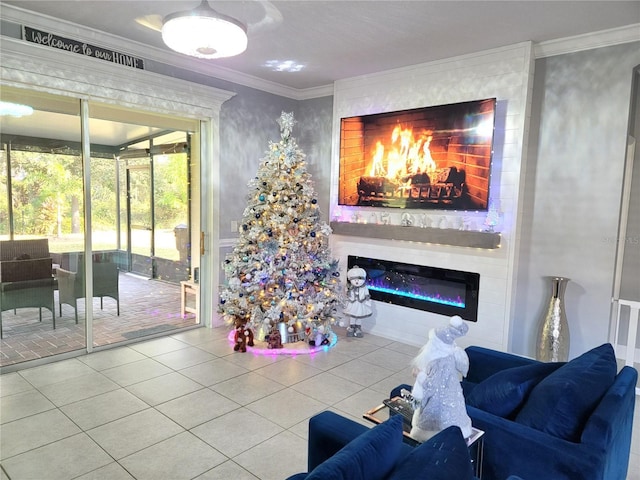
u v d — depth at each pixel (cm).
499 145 382
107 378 345
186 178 470
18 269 362
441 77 415
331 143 519
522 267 386
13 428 269
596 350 215
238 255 422
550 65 363
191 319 499
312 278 424
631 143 351
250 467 237
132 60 390
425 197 425
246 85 487
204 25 246
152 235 465
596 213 348
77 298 392
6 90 337
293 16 317
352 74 468
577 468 161
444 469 118
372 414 221
